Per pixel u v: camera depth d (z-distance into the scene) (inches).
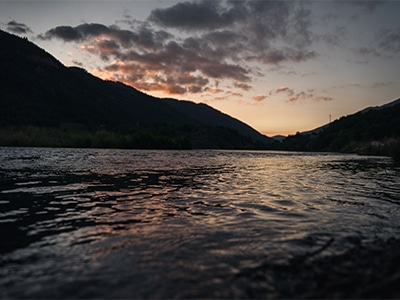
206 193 275.0
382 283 93.4
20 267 105.0
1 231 148.0
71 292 87.2
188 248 126.5
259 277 98.3
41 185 300.5
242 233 149.0
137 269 104.3
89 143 1785.2
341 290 89.3
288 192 286.7
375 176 453.7
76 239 137.5
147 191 280.5
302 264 108.9
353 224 167.6
